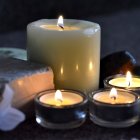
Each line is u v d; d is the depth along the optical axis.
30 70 0.41
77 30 0.42
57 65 0.42
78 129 0.39
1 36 1.13
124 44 1.21
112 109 0.38
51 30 0.42
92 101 0.40
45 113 0.38
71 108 0.38
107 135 0.38
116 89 0.42
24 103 0.40
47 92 0.41
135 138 0.38
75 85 0.43
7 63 0.43
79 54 0.42
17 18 1.16
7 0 1.12
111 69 0.48
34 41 0.43
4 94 0.37
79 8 1.31
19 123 0.39
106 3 1.39
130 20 1.38
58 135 0.38
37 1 1.19
